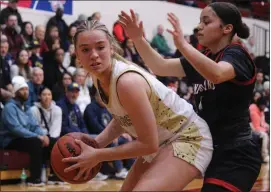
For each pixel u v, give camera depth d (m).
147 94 1.97
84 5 8.84
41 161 5.19
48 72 6.59
